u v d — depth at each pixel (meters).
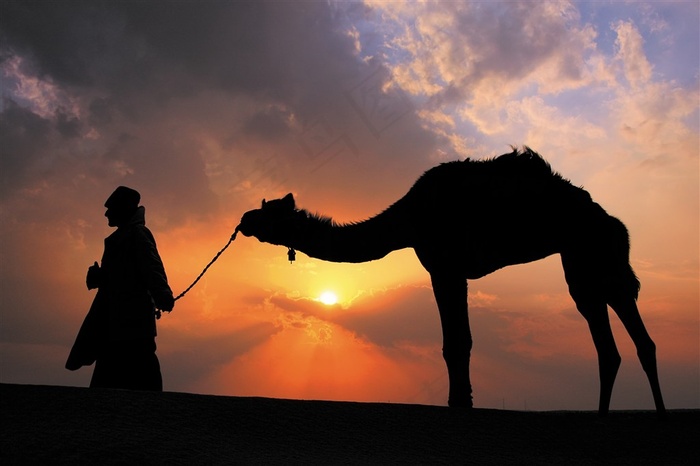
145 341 8.17
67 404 6.75
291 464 6.15
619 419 9.11
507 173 10.62
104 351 8.18
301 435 6.94
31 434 6.03
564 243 10.45
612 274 10.20
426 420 7.90
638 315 10.12
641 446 8.00
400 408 8.20
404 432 7.43
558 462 7.20
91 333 8.34
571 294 10.47
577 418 8.85
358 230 10.71
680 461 7.61
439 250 10.34
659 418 9.30
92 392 7.16
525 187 10.48
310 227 10.77
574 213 10.39
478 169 10.70
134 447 6.00
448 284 10.24
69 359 8.32
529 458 7.20
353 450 6.76
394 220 10.69
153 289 8.12
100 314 8.35
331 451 6.65
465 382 9.85
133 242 8.37
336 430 7.20
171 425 6.62
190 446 6.21
